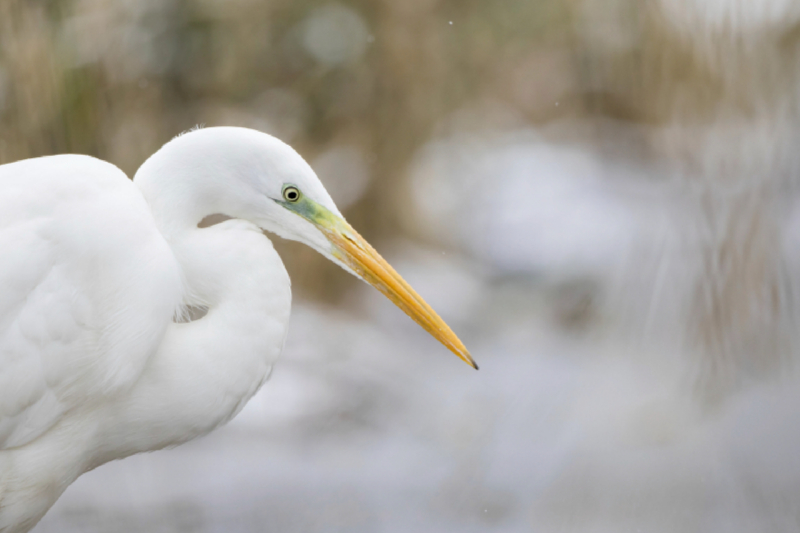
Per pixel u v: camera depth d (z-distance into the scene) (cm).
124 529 821
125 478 834
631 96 1060
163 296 784
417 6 1442
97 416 786
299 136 1418
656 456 821
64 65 1009
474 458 832
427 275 1348
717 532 811
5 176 783
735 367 825
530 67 1633
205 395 786
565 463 825
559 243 1284
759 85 827
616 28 1218
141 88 1186
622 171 1335
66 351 782
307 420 893
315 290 1271
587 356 953
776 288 824
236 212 788
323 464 838
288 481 833
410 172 1454
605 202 1297
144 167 787
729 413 823
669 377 830
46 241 782
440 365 1083
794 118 827
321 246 789
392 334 1222
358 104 1428
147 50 1236
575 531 816
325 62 1423
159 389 785
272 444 845
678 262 834
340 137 1430
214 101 1368
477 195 1507
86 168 784
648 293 838
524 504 822
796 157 826
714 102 830
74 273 782
